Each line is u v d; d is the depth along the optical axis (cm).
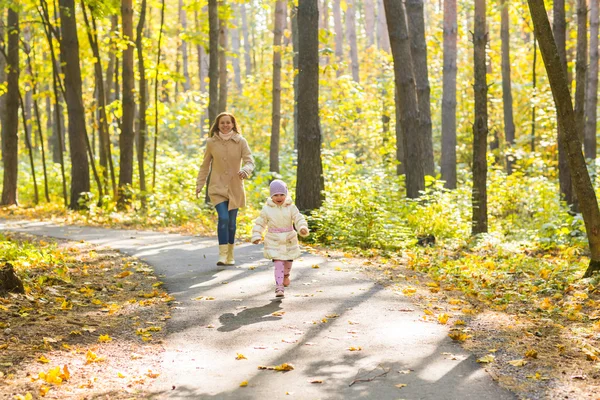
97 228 1480
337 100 2005
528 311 693
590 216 814
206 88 3681
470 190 1669
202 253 1024
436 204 1391
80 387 435
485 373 456
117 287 757
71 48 1864
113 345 535
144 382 447
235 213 905
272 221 709
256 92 3091
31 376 448
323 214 1236
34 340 531
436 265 970
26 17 2362
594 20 1998
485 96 1377
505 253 1155
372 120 2730
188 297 710
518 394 414
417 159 1424
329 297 703
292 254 711
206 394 421
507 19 2539
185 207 1662
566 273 894
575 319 648
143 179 1900
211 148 882
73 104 1877
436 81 2830
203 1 1962
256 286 760
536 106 2327
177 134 3744
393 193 1488
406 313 632
